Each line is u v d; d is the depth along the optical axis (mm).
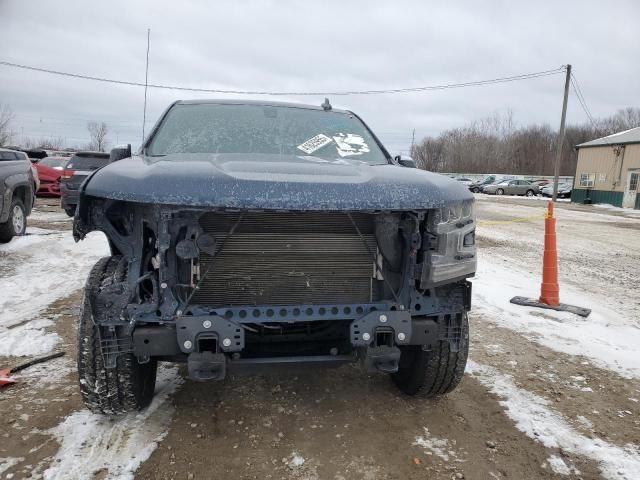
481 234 13508
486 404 3498
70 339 4410
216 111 3967
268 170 2693
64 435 2885
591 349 4602
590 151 35906
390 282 2867
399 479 2641
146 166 2742
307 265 2750
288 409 3307
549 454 2918
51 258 7953
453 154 83875
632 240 13586
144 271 2656
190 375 2574
